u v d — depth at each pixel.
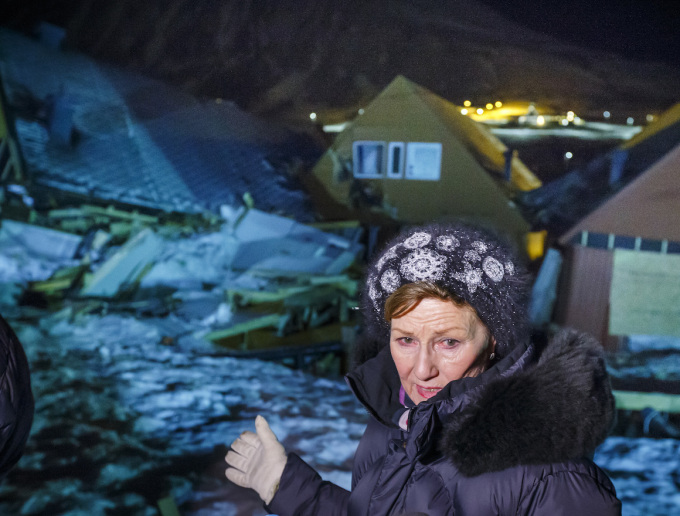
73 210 10.53
